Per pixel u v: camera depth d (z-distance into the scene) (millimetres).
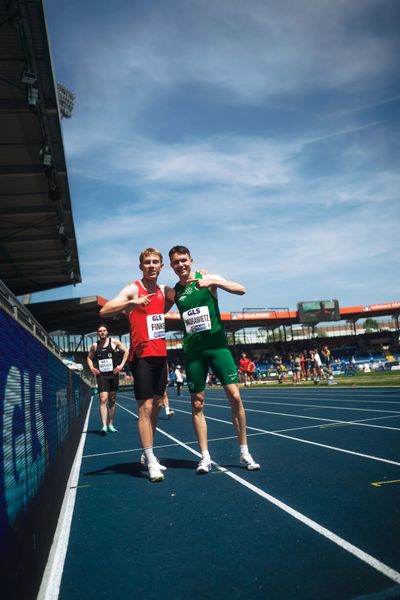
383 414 7512
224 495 3221
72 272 26516
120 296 3900
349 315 63656
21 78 10680
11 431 1658
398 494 2979
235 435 6367
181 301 4160
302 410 9352
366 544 2189
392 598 1680
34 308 30922
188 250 4164
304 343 63375
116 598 1834
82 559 2264
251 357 61125
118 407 16688
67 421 4559
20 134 13852
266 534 2424
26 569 1686
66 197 17812
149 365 3941
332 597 1716
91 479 4074
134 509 3043
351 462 4047
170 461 4672
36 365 2438
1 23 9672
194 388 4039
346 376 25172
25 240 22188
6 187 16906
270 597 1753
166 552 2281
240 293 4098
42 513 2229
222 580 1930
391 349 52250
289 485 3373
